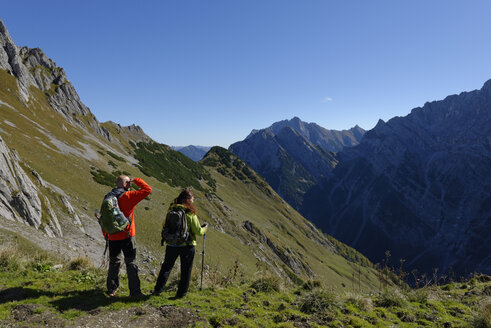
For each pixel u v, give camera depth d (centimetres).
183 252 575
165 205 5428
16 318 434
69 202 3469
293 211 17838
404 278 845
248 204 14600
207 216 7612
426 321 612
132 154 9600
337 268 11944
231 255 5603
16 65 7588
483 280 954
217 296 629
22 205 2366
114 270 559
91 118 9819
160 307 523
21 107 6153
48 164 4122
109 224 527
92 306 501
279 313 570
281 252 9488
